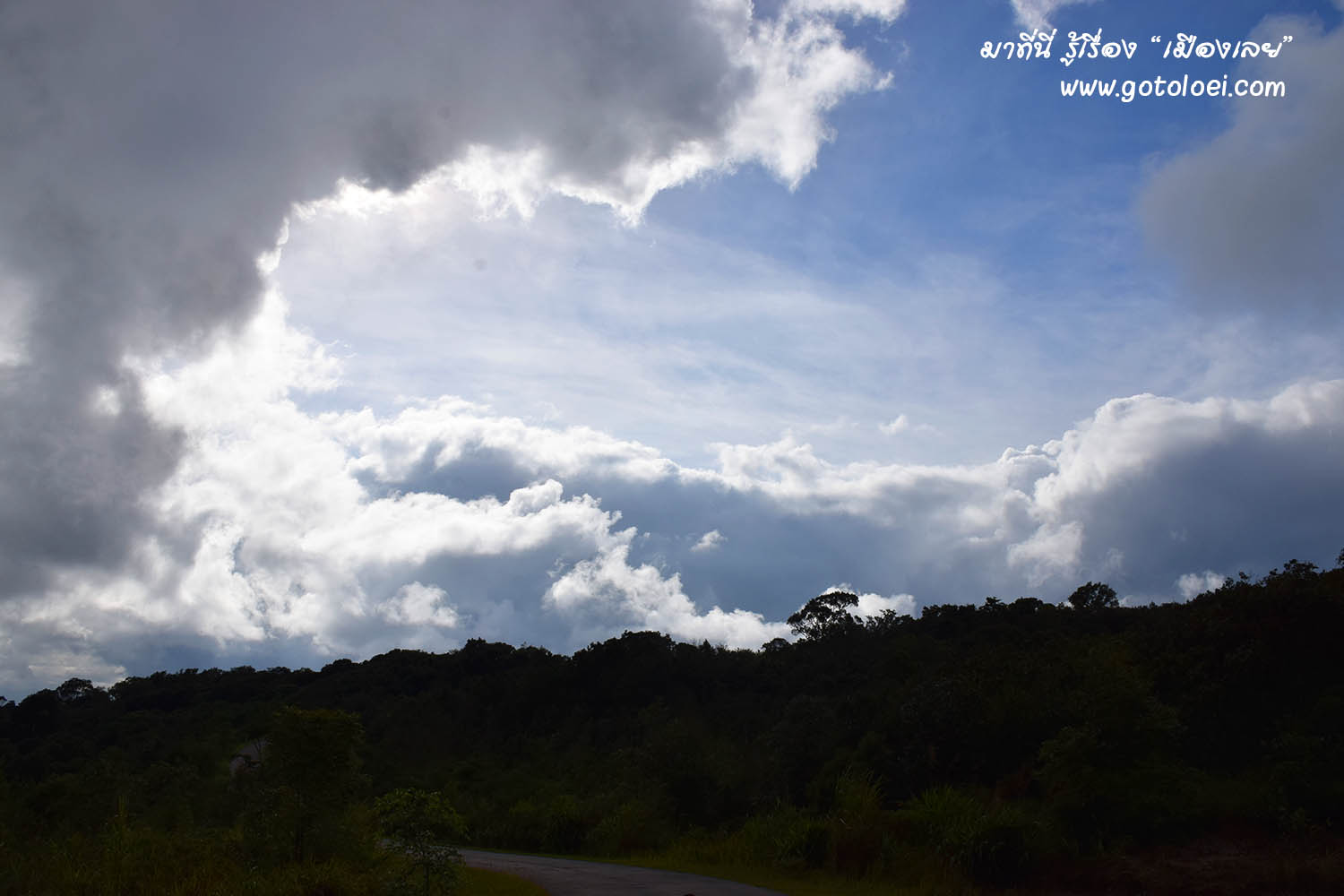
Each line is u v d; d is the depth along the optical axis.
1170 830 21.59
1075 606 71.38
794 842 26.50
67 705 100.19
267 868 18.08
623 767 47.81
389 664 114.69
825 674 76.31
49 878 18.78
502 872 27.27
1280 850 19.73
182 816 29.50
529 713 88.06
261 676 118.62
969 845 21.75
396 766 69.25
